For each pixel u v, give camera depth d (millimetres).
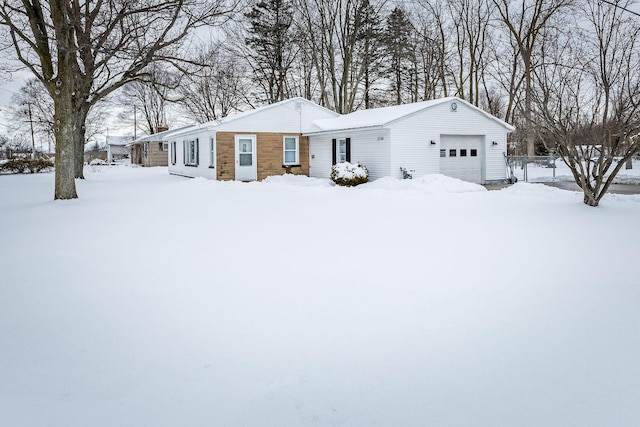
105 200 12703
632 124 9461
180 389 2779
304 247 6512
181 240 7039
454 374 2902
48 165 33125
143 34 14648
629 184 17828
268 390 2752
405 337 3436
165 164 44062
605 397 2621
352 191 14875
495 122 19859
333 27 32438
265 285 4715
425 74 34750
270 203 11922
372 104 38062
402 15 34125
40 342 3438
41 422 2451
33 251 6305
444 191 14852
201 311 4012
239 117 20984
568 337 3391
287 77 36875
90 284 4801
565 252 5988
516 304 4078
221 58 33031
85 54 18094
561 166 29188
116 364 3092
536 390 2705
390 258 5820
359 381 2838
